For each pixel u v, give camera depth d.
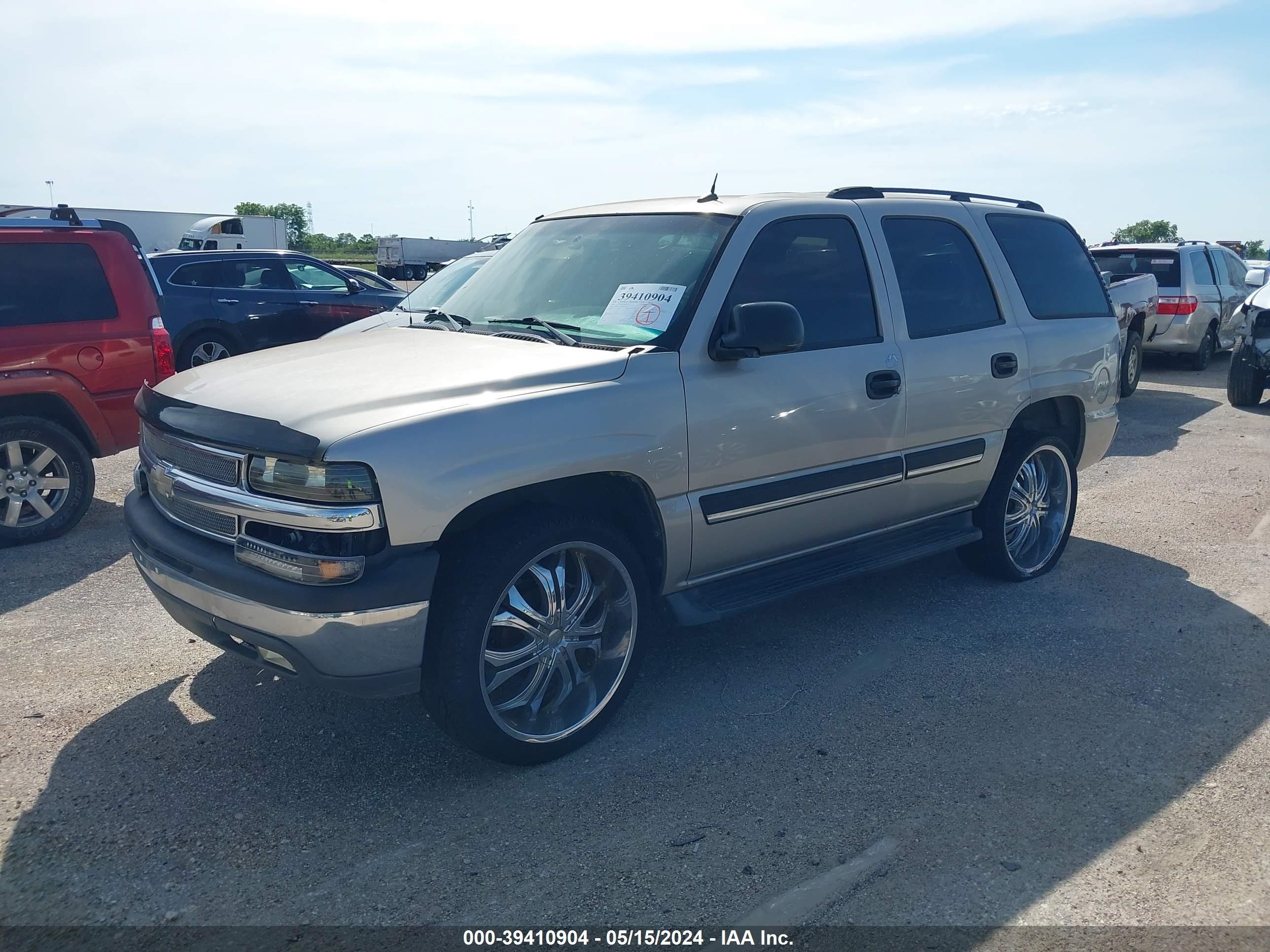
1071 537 6.53
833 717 4.02
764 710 4.07
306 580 3.14
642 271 4.24
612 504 3.89
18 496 6.22
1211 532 6.64
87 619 5.00
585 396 3.57
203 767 3.59
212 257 13.11
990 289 5.21
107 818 3.27
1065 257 5.80
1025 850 3.12
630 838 3.18
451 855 3.09
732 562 4.17
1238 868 3.05
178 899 2.88
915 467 4.74
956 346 4.86
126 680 4.29
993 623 5.02
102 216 28.31
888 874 3.00
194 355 12.85
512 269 4.80
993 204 5.57
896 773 3.58
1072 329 5.56
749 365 4.03
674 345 3.87
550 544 3.51
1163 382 13.80
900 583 5.60
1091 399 5.69
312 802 3.38
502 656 3.49
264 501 3.24
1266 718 4.03
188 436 3.54
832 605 5.28
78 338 6.36
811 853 3.10
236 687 4.23
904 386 4.60
